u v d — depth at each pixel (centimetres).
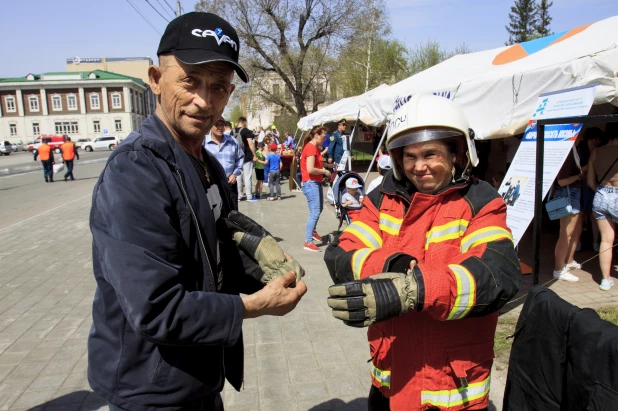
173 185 130
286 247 689
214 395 155
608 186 456
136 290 114
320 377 322
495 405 281
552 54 548
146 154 127
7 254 664
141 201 120
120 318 131
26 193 1395
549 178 400
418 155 151
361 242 163
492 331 156
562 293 472
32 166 2631
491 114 537
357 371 329
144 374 132
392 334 156
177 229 130
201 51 135
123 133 7356
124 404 132
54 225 873
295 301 143
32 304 468
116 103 7325
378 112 895
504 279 133
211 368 140
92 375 137
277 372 329
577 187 491
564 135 396
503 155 870
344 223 858
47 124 7275
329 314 433
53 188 1529
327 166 1173
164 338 116
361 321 130
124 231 117
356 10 2620
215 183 174
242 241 155
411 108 153
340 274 158
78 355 360
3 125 7244
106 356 134
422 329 151
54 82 7169
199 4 2552
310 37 2694
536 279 184
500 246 140
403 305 129
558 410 144
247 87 2767
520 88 491
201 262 138
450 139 153
